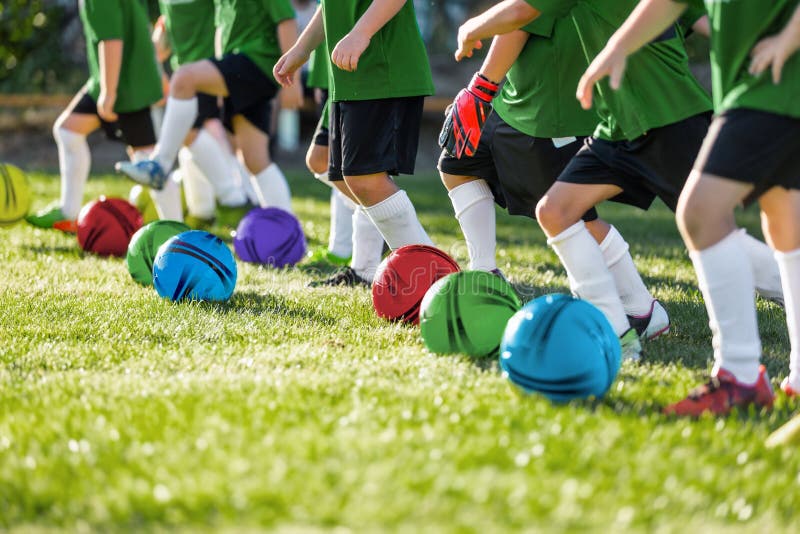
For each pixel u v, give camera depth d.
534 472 3.57
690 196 4.27
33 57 23.83
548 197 5.34
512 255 9.75
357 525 3.13
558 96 5.69
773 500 3.46
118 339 5.80
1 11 22.98
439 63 26.31
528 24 5.55
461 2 27.09
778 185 4.30
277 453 3.67
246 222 8.86
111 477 3.50
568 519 3.19
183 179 10.82
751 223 13.18
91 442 3.86
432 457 3.65
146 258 7.55
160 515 3.23
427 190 17.70
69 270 8.16
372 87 6.45
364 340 5.90
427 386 4.74
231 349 5.56
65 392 4.62
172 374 5.04
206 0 10.09
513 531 3.11
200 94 10.04
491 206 6.47
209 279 6.85
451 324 5.42
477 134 5.79
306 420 4.10
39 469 3.60
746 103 4.11
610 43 4.27
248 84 9.28
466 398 4.51
